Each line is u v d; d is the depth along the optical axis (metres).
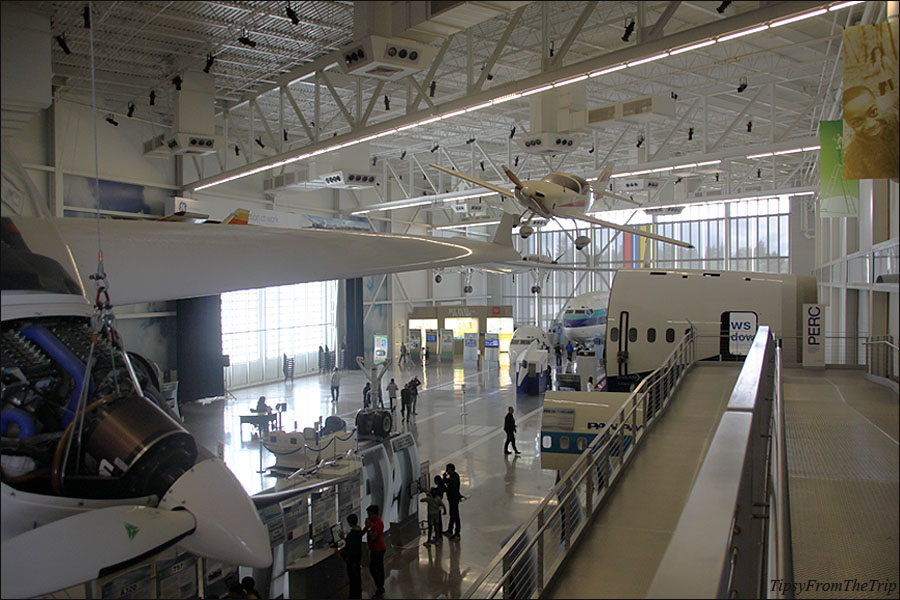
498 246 13.12
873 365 13.41
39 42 7.98
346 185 29.78
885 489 5.89
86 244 8.63
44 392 5.57
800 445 7.54
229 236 10.00
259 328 35.56
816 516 5.29
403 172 45.41
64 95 23.19
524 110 29.34
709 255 49.12
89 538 4.54
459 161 42.47
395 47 9.95
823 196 18.55
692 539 2.13
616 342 17.30
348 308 41.38
